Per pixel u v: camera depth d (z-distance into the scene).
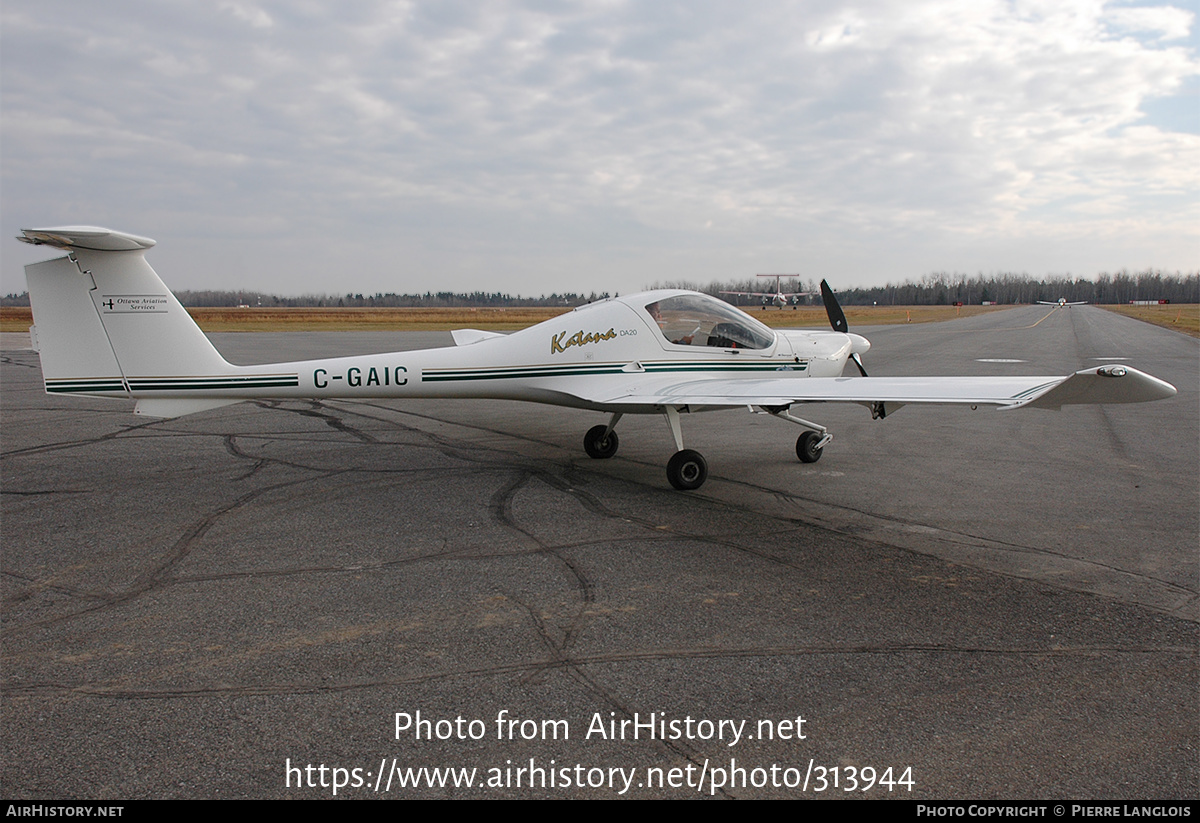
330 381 6.40
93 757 2.50
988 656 3.25
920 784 2.38
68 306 5.78
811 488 6.34
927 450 8.06
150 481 6.54
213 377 6.15
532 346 6.65
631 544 4.78
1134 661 3.20
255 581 4.11
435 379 6.52
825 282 8.52
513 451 7.98
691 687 2.97
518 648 3.30
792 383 6.26
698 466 6.21
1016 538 4.94
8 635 3.42
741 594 3.95
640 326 6.83
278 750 2.55
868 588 4.04
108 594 3.92
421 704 2.84
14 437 8.76
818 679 3.04
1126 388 3.92
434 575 4.21
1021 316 64.44
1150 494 6.12
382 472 6.93
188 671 3.08
